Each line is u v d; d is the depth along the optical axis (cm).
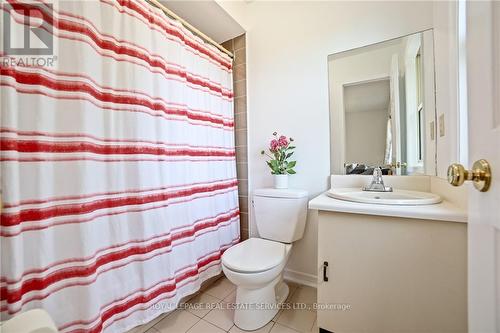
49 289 81
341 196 115
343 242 103
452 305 84
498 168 43
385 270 95
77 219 87
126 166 109
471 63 53
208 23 179
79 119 88
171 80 132
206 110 163
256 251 138
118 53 107
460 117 89
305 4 167
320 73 162
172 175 132
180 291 134
